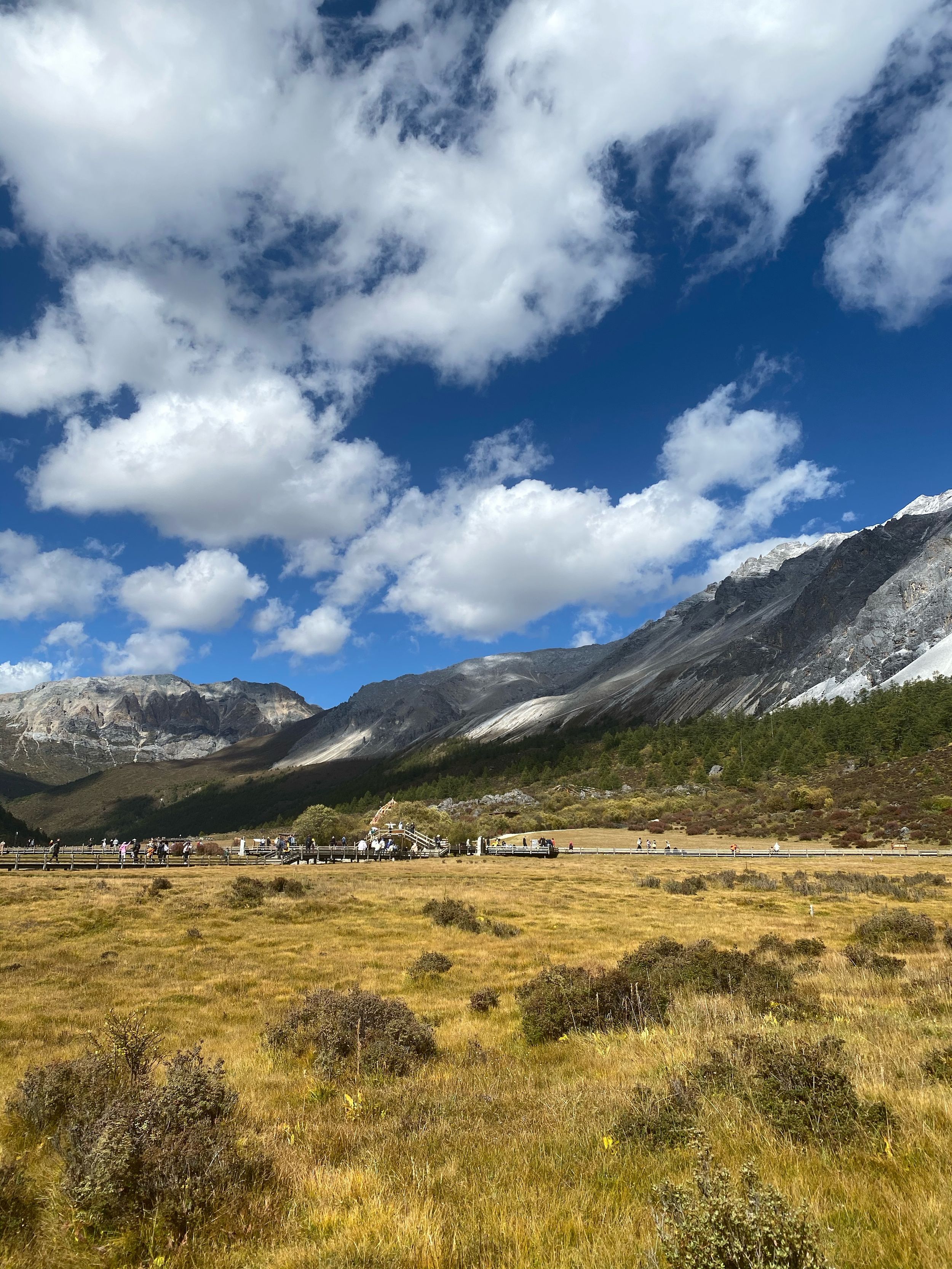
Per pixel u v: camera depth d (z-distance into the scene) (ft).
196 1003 52.85
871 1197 16.43
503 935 84.99
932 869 171.73
